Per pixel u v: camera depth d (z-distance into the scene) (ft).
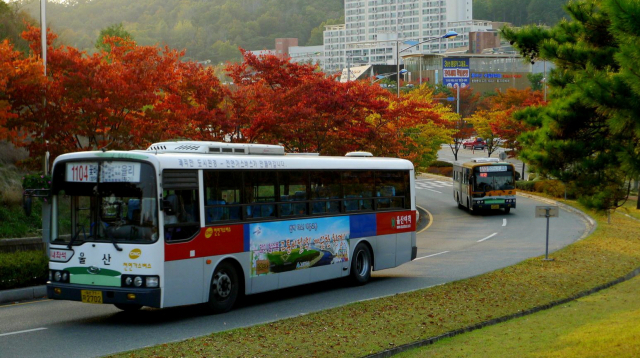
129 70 65.46
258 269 46.44
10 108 57.93
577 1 45.83
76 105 62.49
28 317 42.91
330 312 40.98
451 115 163.63
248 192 46.09
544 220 122.01
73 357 32.01
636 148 40.86
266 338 34.04
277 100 80.69
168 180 40.24
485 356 32.60
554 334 37.45
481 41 591.78
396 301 45.19
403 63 520.83
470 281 54.34
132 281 39.01
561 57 44.98
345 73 469.57
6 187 77.61
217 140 76.07
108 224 40.04
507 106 225.35
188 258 40.96
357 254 56.49
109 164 40.45
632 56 30.45
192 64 76.64
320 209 52.60
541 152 42.93
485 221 121.80
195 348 31.71
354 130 88.84
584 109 41.24
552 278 57.57
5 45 59.21
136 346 34.42
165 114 67.97
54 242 41.11
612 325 38.93
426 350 34.01
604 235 89.97
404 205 62.44
